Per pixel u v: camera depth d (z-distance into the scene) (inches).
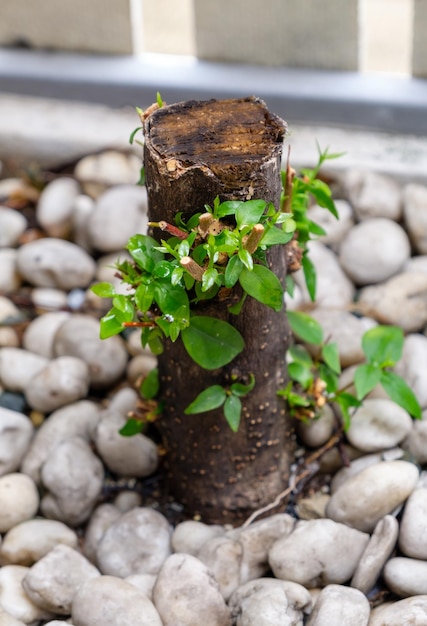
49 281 54.2
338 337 49.9
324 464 47.6
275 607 41.6
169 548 45.3
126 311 40.2
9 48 61.2
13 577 44.2
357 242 53.4
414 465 45.4
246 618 41.7
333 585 42.7
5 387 51.0
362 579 42.9
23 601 43.6
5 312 53.4
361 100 57.4
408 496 44.5
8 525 45.9
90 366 50.1
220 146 39.6
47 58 60.4
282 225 40.3
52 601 43.1
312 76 58.2
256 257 39.8
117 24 58.9
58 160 59.5
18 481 46.5
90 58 60.2
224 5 57.3
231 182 39.2
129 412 46.7
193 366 43.0
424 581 42.8
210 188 39.1
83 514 46.4
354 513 44.4
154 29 62.9
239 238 38.3
